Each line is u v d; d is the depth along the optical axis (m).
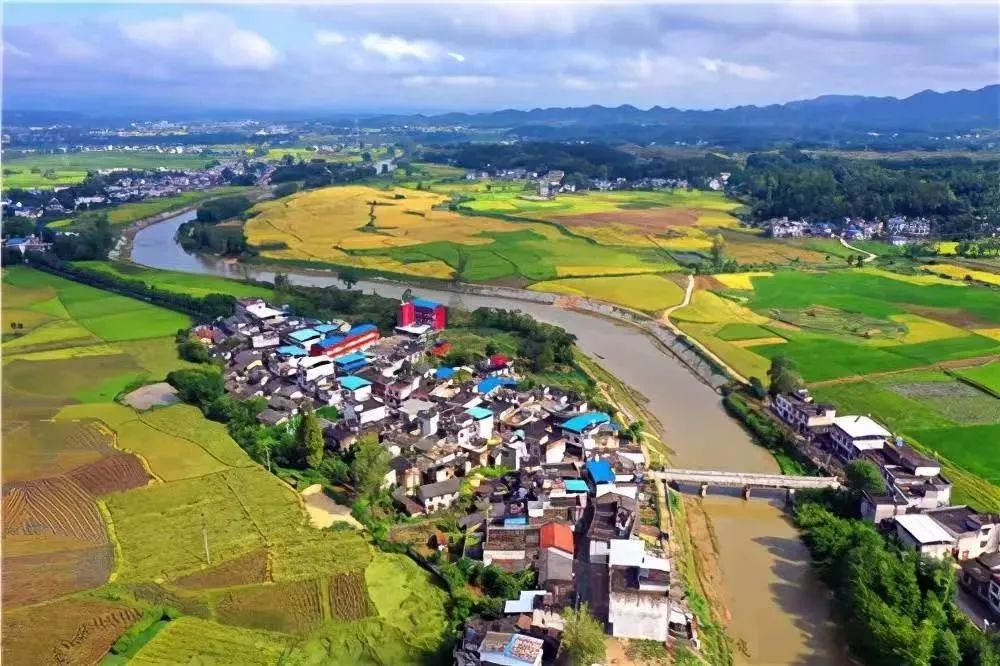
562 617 92.44
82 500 121.44
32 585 98.94
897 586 99.19
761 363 198.25
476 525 117.44
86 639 88.69
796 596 108.62
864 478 125.12
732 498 137.50
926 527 113.56
